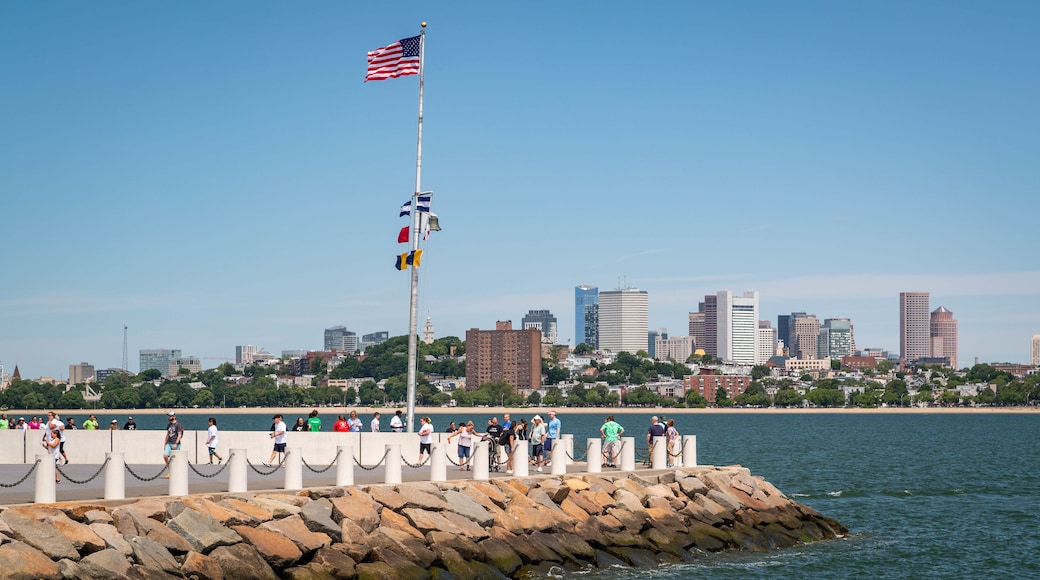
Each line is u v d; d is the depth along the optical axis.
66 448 59.47
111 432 59.25
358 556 37.31
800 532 54.53
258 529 36.28
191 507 36.28
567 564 43.19
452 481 45.06
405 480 46.16
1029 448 153.38
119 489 36.81
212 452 53.38
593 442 51.81
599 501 47.62
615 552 45.28
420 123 61.59
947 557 51.75
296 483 41.06
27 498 38.28
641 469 54.25
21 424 67.38
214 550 34.69
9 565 30.41
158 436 58.97
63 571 31.36
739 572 45.75
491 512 43.41
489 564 40.53
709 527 50.31
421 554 38.72
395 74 61.94
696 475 54.47
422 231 60.47
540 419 51.72
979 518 65.62
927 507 71.50
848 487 86.44
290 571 35.50
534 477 48.25
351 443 55.66
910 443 172.88
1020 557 52.06
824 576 46.44
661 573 44.62
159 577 32.75
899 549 53.34
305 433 55.78
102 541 32.84
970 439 190.12
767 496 56.34
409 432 59.09
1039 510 69.56
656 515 48.78
